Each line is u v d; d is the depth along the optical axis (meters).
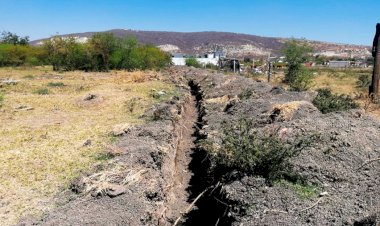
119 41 42.25
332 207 5.99
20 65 50.91
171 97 18.48
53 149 9.77
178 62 71.94
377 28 15.24
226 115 13.28
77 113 14.98
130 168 8.03
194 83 28.78
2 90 21.17
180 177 9.58
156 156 9.11
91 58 40.78
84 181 7.33
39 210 6.55
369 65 73.31
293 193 6.50
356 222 5.44
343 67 64.19
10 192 7.23
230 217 6.34
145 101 17.38
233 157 7.37
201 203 7.97
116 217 6.38
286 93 14.69
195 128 14.17
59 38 42.22
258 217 5.96
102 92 20.38
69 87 23.30
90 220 6.16
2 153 9.48
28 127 12.38
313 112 10.73
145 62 42.84
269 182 6.83
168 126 11.88
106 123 12.84
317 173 7.05
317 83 29.33
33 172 8.20
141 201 7.05
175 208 7.96
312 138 8.04
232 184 6.99
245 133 8.22
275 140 7.48
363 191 6.48
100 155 9.11
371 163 7.48
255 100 13.57
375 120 10.02
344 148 7.84
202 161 9.48
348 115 10.32
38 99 18.25
